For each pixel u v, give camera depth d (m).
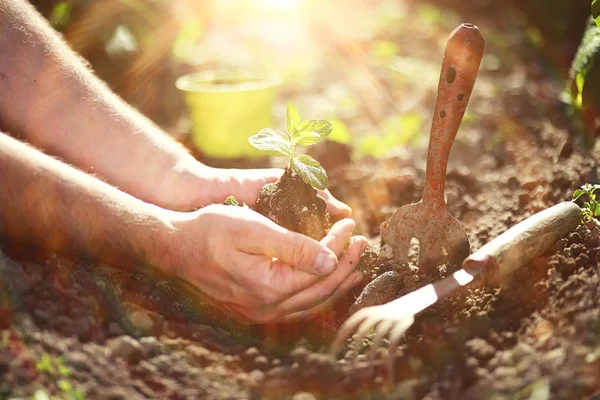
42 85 0.96
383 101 1.70
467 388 0.77
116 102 1.01
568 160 1.18
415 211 0.93
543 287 0.86
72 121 0.97
